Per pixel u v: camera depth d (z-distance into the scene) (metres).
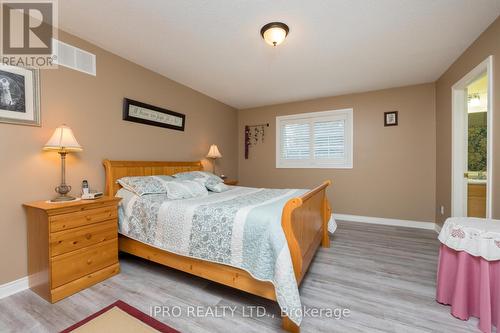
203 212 1.82
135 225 2.18
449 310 1.63
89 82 2.40
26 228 1.92
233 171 5.11
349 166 4.21
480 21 2.05
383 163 3.95
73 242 1.84
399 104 3.83
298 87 3.83
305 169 4.57
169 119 3.39
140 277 2.11
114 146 2.65
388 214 3.93
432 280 2.04
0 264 1.78
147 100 3.06
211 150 4.13
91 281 1.95
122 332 1.16
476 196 3.07
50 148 2.00
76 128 2.29
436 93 3.56
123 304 1.37
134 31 2.21
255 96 4.34
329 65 2.98
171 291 1.88
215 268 1.77
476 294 1.52
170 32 2.23
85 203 1.91
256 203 2.04
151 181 2.55
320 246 2.86
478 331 1.42
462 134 2.91
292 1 1.79
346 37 2.31
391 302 1.72
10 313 1.59
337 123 4.30
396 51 2.61
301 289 1.90
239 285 1.66
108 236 2.11
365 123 4.07
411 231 3.51
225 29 2.18
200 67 3.04
